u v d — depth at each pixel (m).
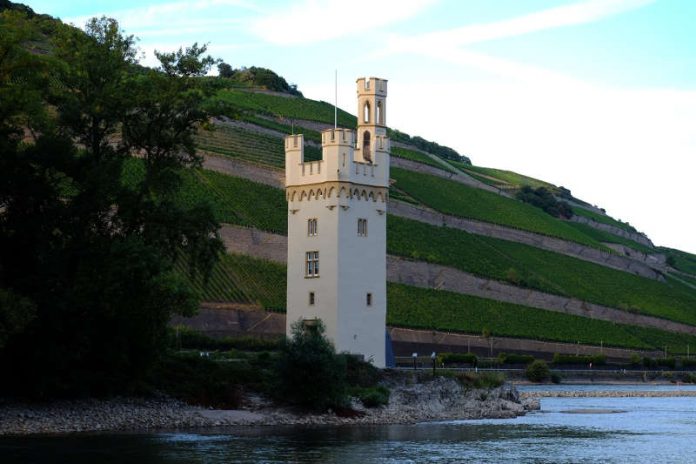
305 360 79.81
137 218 76.56
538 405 107.69
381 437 69.94
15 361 71.38
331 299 91.50
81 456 56.28
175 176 79.12
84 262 71.12
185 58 79.81
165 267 72.38
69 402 73.19
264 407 79.88
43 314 69.19
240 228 191.00
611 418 96.00
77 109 75.44
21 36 69.44
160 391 78.19
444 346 191.25
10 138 75.25
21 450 58.12
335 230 91.69
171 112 78.50
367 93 99.75
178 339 120.19
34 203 72.00
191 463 55.00
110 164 74.88
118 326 73.81
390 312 195.75
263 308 165.62
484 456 61.75
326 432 71.69
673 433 80.25
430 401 91.25
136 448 60.00
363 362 91.00
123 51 78.75
